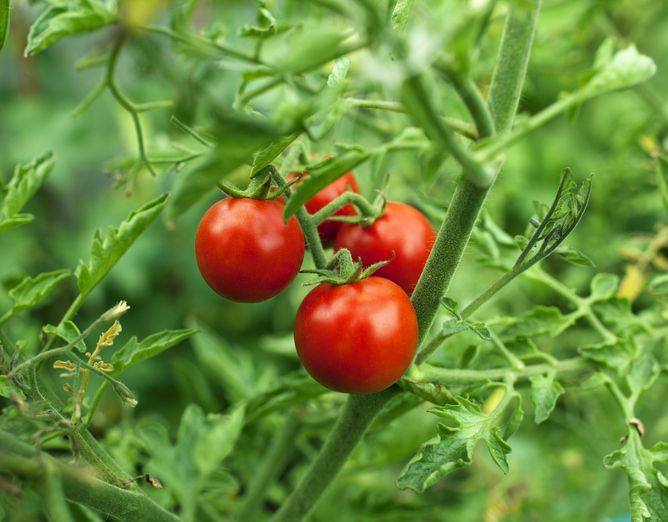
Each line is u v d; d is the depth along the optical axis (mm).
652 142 544
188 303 866
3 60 927
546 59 604
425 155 465
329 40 309
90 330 362
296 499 428
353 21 307
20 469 321
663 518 389
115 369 380
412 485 371
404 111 343
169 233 854
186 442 484
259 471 492
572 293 448
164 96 767
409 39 304
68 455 452
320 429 486
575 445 649
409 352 367
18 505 333
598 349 427
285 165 384
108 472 378
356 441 412
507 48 364
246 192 375
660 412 546
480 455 625
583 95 322
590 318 443
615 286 452
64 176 836
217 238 369
